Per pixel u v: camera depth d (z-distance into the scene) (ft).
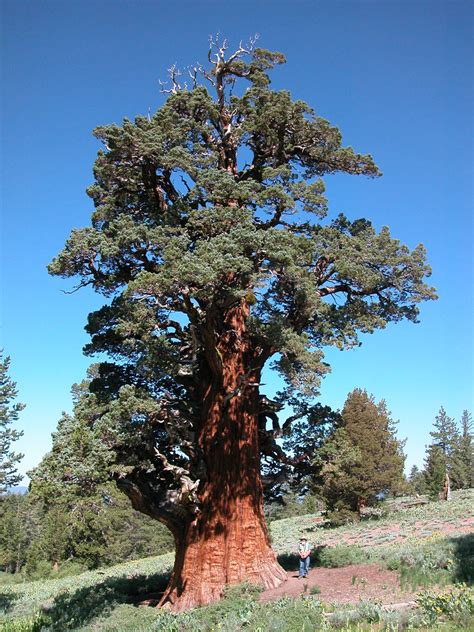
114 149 61.41
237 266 50.96
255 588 55.16
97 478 54.03
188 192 64.08
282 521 220.84
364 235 67.72
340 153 69.00
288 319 61.46
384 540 102.17
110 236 61.46
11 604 96.48
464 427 271.08
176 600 58.03
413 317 70.03
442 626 33.78
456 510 128.98
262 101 67.56
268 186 61.31
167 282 51.65
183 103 66.28
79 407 61.87
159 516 62.90
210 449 62.28
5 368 128.67
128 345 61.00
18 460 128.26
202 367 67.56
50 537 184.03
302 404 68.33
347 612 40.96
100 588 77.41
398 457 154.51
